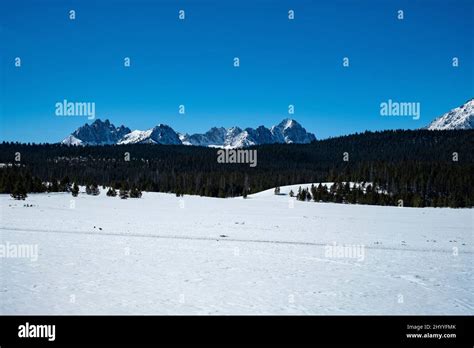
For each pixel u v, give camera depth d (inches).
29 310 501.0
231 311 524.1
